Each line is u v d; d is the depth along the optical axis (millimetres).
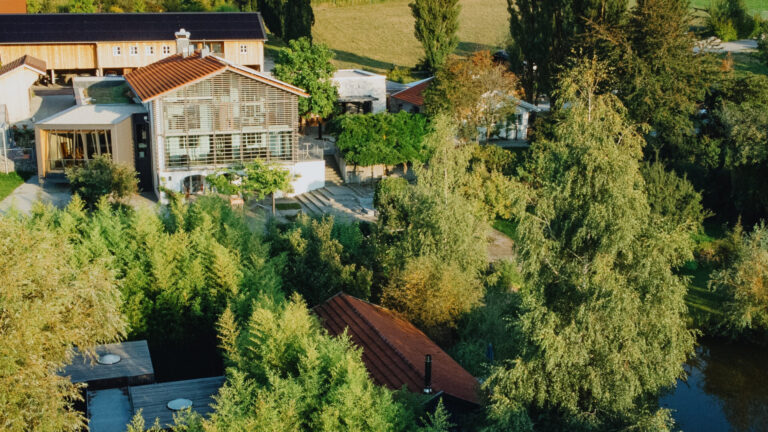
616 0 59938
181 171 48531
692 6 115125
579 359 22562
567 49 61781
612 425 22781
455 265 33656
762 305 36719
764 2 118875
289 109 50312
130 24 70062
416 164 35625
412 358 27156
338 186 53875
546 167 24844
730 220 51281
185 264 30375
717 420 32156
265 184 46469
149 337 29656
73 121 48719
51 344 20734
